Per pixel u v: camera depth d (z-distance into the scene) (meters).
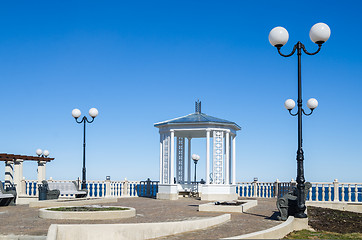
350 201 23.39
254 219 14.55
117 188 27.23
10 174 25.38
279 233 11.50
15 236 10.62
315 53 13.88
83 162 23.31
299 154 13.88
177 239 10.80
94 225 10.81
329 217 17.78
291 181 26.44
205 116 27.59
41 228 11.77
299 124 13.98
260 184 27.91
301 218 13.70
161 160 26.44
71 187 23.23
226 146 25.81
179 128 25.59
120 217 14.16
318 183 23.80
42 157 26.97
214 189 24.67
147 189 28.23
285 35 13.98
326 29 13.58
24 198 25.28
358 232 14.26
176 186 25.48
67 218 13.67
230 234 11.44
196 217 14.72
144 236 11.17
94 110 22.89
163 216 15.00
